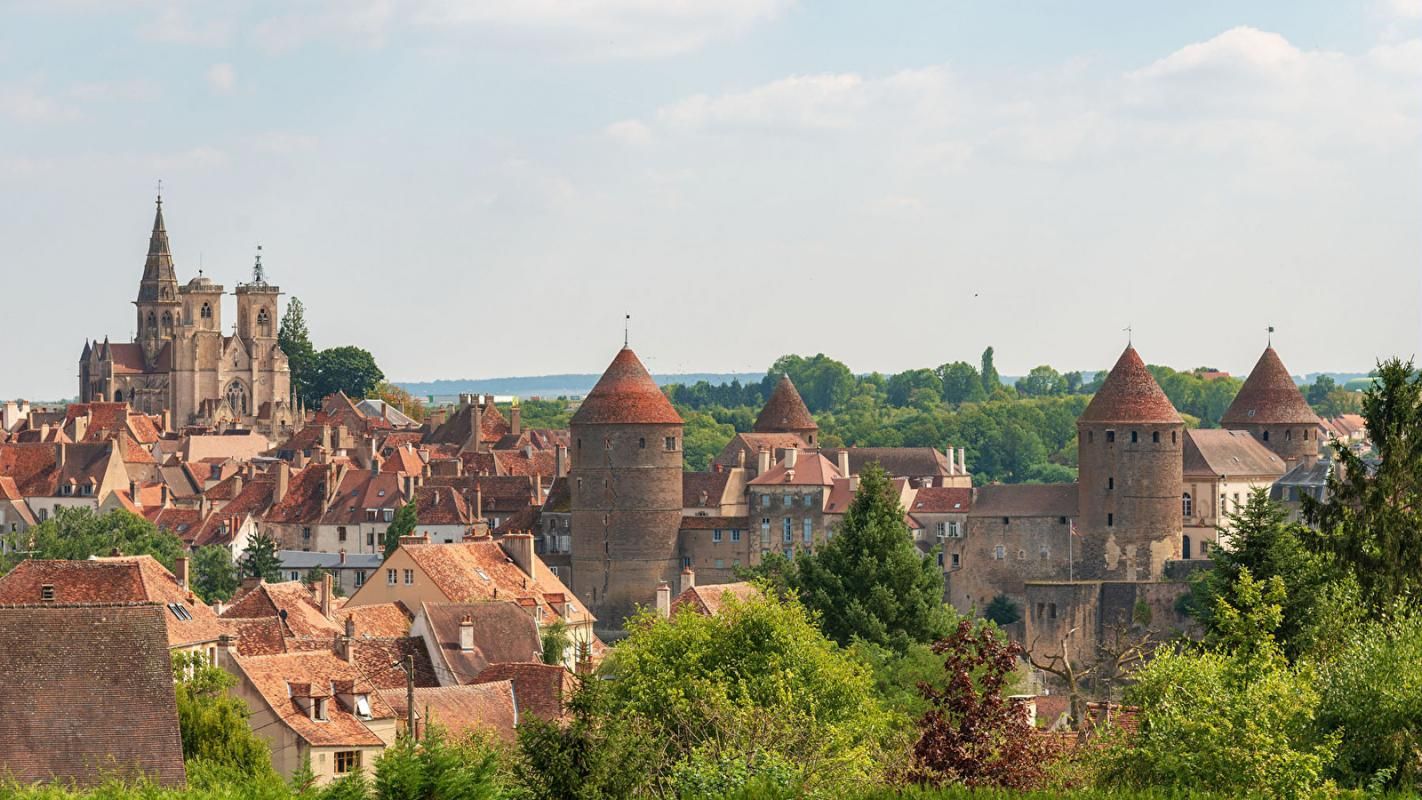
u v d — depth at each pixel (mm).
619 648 145500
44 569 166750
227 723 121938
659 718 122438
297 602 181000
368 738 135500
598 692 95562
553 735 93750
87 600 164625
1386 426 141750
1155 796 97625
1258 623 115500
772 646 133750
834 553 198625
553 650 177625
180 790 95750
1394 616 123438
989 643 103375
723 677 130625
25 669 96875
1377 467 144375
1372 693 107125
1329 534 140750
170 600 165250
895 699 160750
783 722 112125
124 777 95188
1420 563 137375
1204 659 108062
